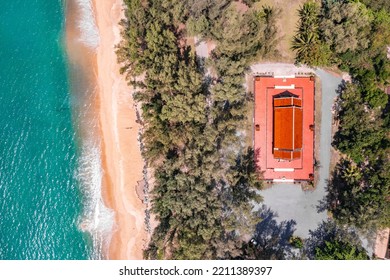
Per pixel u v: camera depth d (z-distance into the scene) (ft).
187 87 126.52
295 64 134.82
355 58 127.13
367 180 130.93
